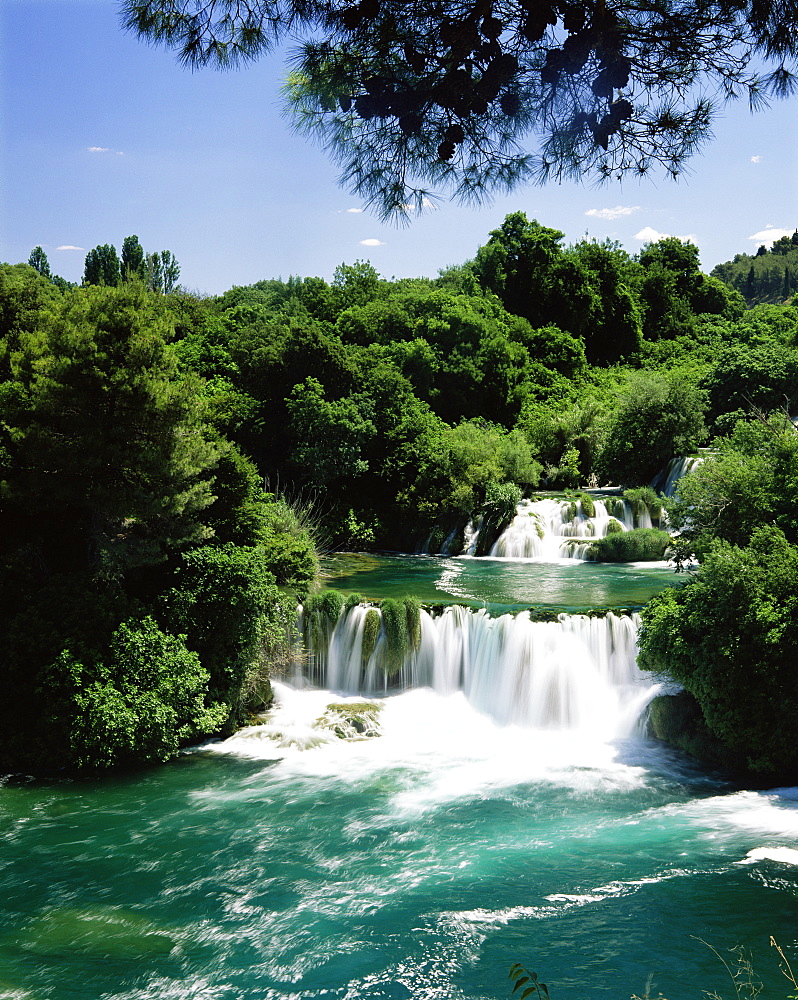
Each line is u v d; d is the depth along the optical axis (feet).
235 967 39.86
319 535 129.18
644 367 243.60
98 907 45.68
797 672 59.72
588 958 39.68
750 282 617.62
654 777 62.44
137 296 73.61
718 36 18.22
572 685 72.64
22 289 98.48
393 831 54.49
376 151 19.83
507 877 48.01
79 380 69.36
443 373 179.11
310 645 80.43
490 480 134.51
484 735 71.20
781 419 80.43
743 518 70.13
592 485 164.45
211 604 72.43
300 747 68.49
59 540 76.79
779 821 54.54
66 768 64.39
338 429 138.31
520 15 17.12
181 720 68.39
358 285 230.89
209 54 18.67
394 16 17.48
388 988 37.93
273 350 146.61
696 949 40.19
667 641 64.95
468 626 77.46
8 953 41.34
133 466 70.64
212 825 55.52
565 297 258.37
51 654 65.92
